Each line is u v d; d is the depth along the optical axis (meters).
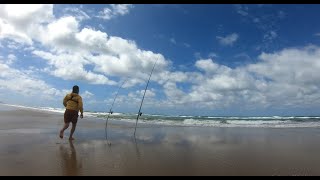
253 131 12.02
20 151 6.53
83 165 5.38
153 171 5.08
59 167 5.20
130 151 6.87
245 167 5.45
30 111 20.98
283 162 5.89
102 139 8.77
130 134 10.17
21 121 13.90
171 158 6.15
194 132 11.22
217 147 7.64
